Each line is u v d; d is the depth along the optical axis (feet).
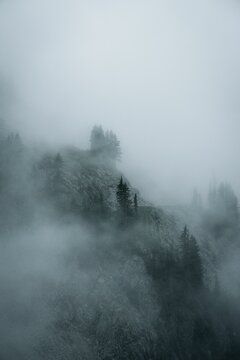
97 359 202.49
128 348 217.77
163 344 236.84
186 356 243.19
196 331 261.85
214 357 259.60
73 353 196.85
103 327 219.82
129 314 236.43
